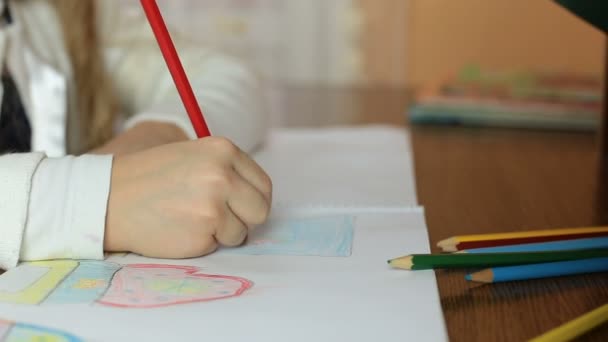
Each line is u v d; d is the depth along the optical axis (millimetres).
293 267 495
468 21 1810
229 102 856
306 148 918
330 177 757
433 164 849
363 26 1797
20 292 452
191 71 919
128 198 521
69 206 519
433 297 437
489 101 1136
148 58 971
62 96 854
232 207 522
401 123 1149
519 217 631
